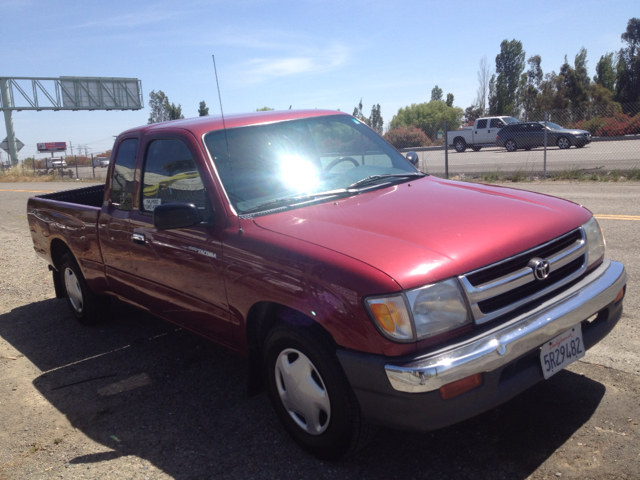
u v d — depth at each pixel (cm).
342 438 268
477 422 308
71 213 493
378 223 288
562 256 283
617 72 5928
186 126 370
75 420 356
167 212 310
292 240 283
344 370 252
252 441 314
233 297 315
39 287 688
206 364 427
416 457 284
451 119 5800
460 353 235
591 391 327
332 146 394
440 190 347
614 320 308
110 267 448
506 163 1902
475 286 248
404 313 235
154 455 308
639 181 1264
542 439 287
